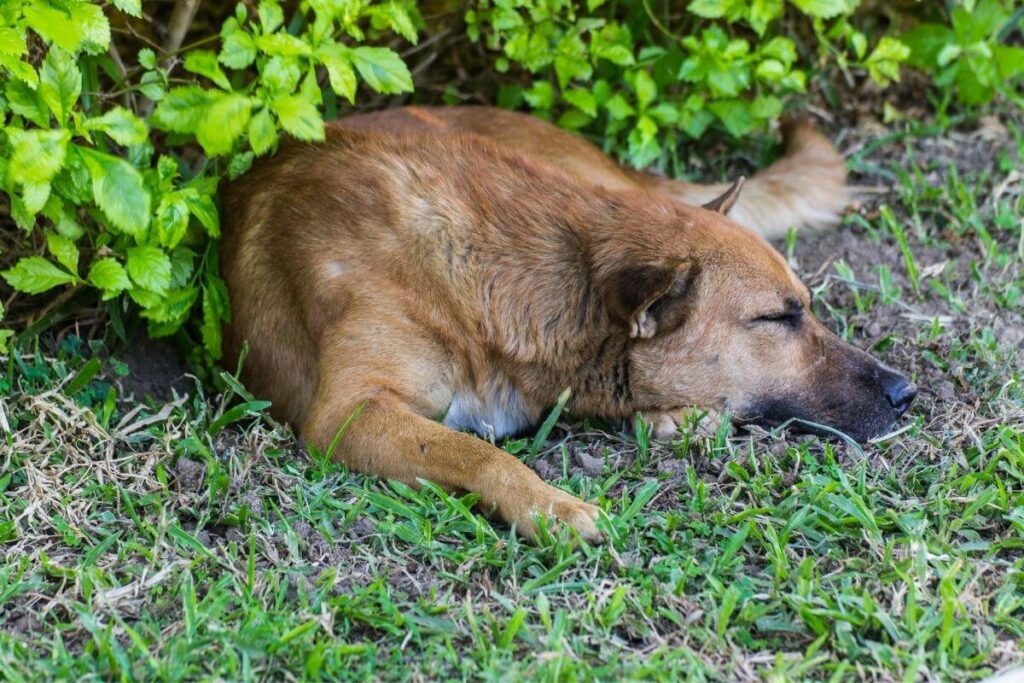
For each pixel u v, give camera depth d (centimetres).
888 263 543
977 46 603
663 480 393
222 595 331
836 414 425
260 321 445
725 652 317
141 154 430
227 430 435
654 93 564
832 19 621
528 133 534
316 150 456
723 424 411
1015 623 323
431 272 419
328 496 381
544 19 526
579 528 359
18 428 410
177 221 413
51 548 362
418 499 379
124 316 470
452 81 609
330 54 430
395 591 343
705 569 346
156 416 419
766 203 567
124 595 335
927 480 388
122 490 377
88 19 387
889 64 586
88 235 442
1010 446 394
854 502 364
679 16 598
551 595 341
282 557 357
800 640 324
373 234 425
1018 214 557
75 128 394
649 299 401
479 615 334
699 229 426
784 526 362
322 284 425
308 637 316
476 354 423
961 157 618
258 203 452
